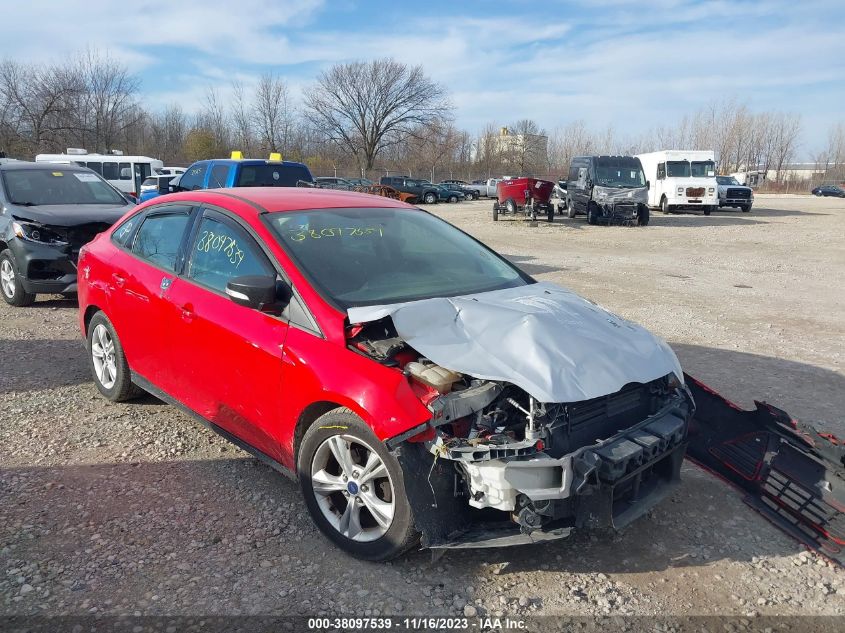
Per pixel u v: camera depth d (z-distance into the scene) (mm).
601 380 2994
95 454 4281
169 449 4367
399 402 2857
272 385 3422
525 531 2838
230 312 3713
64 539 3320
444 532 2912
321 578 3057
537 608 2883
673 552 3336
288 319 3416
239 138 54500
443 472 2904
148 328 4383
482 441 2816
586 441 3020
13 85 42938
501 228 22609
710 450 4023
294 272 3490
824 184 67188
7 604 2826
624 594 2992
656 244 17766
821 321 8375
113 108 46562
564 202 27703
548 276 11703
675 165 29109
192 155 50312
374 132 65812
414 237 4223
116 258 4805
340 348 3160
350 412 3066
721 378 6004
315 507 3314
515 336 3109
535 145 71375
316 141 65688
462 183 51219
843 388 5777
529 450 2816
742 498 3805
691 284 11047
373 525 3266
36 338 6965
